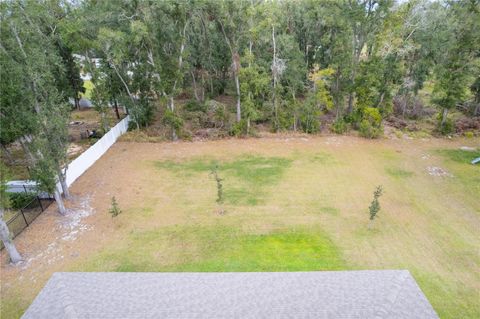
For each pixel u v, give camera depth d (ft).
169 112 84.79
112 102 102.94
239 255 43.62
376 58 84.07
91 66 83.92
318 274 33.65
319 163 73.15
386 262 41.91
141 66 89.45
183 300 30.04
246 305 29.22
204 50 109.09
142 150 82.07
